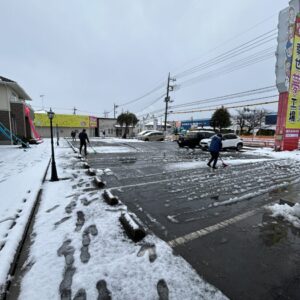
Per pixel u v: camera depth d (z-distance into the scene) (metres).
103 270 2.50
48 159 10.62
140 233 3.20
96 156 12.66
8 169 8.09
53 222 3.72
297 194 5.39
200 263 2.69
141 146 19.78
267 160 11.62
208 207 4.61
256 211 4.40
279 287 2.31
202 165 9.73
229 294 2.19
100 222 3.71
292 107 15.20
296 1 13.84
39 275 2.43
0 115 17.92
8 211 4.12
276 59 15.17
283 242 3.22
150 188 5.99
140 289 2.23
